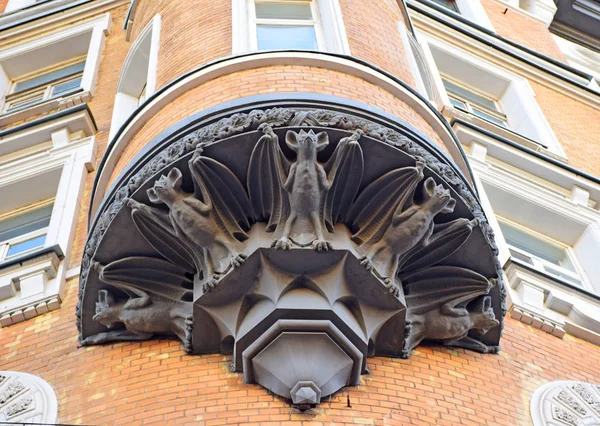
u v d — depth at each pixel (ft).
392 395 33.35
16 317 40.96
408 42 48.96
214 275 33.12
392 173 33.99
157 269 35.81
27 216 51.13
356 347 33.14
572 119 69.21
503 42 74.95
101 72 63.16
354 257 32.94
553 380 39.19
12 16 71.56
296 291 32.86
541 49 83.46
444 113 59.11
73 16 70.18
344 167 33.58
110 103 58.18
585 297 45.03
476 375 36.68
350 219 34.24
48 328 40.09
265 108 34.94
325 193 33.24
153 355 35.45
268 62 39.32
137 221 34.65
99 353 36.83
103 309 36.22
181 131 35.35
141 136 39.24
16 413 34.81
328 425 31.27
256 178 33.65
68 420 33.86
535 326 42.91
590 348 43.01
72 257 44.29
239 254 32.86
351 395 32.76
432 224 34.60
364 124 34.35
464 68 69.56
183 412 32.14
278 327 32.30
